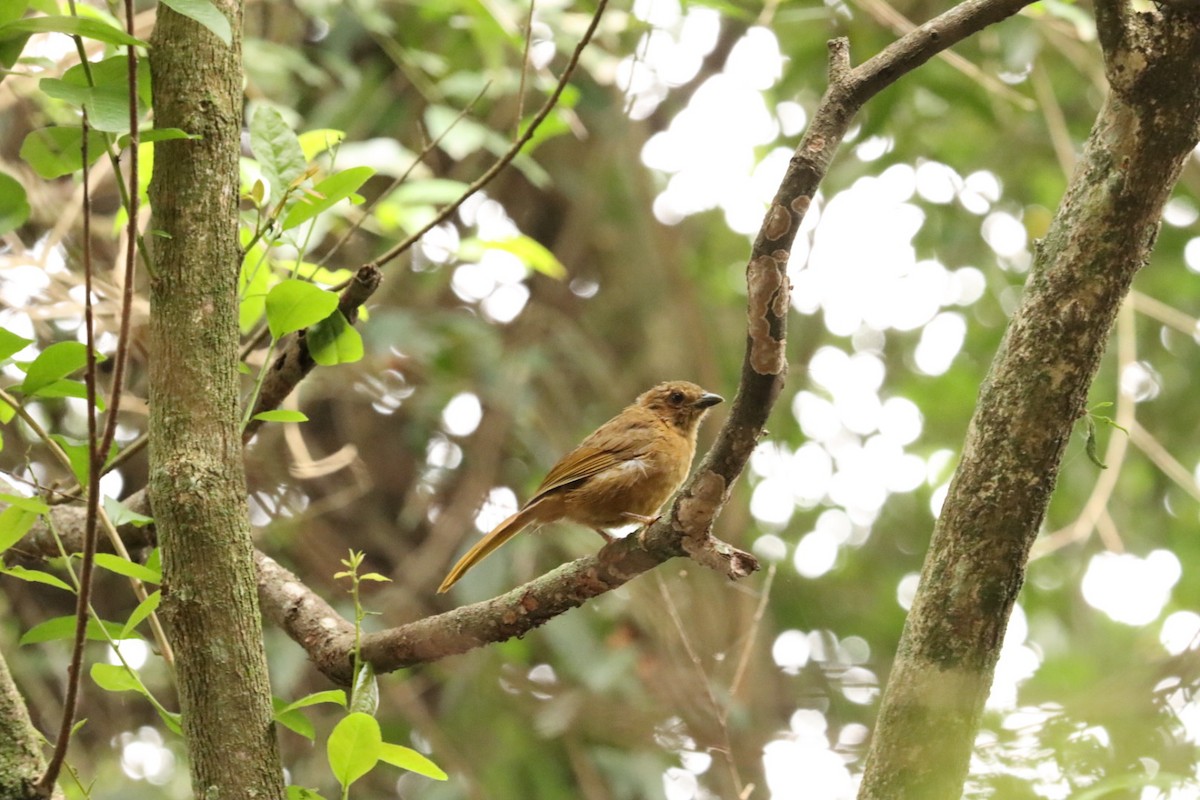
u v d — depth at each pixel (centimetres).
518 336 1455
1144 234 489
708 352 1505
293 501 1309
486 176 661
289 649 1184
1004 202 1499
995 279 1487
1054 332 494
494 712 1258
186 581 497
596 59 1233
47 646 1212
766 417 531
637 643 1273
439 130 1060
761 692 1323
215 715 494
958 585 503
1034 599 1415
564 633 1234
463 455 1427
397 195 990
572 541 1347
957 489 510
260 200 596
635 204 1517
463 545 1327
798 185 495
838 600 1479
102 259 1160
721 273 1616
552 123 1036
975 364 1519
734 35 1514
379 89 1302
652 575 1280
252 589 509
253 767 494
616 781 1181
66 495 583
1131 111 482
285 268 829
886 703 512
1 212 563
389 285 1368
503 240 1007
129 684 539
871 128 1287
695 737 1166
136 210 446
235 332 521
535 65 1216
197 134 509
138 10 1210
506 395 1364
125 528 750
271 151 610
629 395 1494
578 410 1512
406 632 623
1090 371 495
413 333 1304
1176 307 1509
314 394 1344
